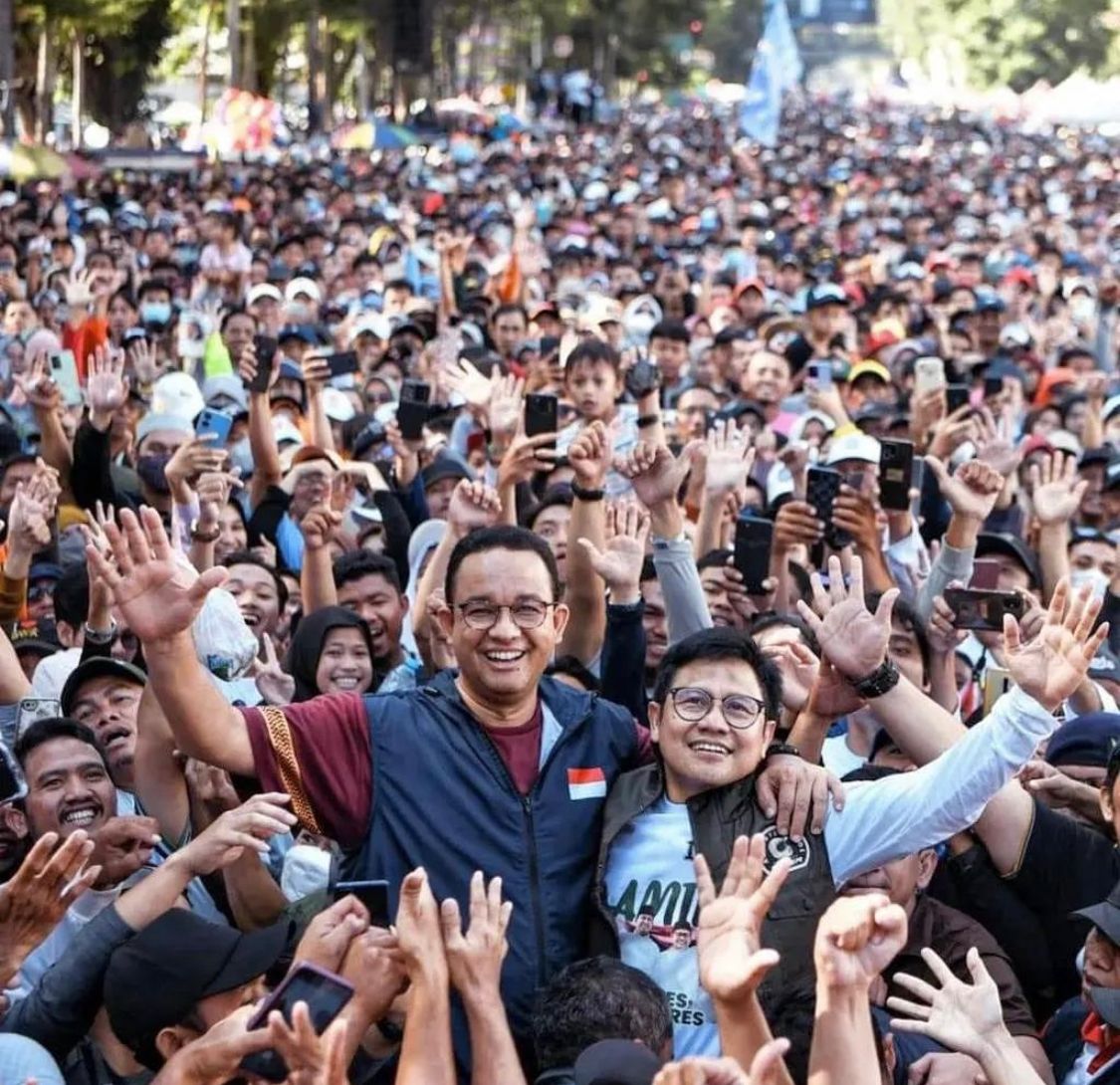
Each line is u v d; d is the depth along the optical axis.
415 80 106.50
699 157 80.69
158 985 6.50
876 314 29.19
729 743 6.98
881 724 8.00
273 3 85.69
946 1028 6.45
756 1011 5.77
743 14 182.62
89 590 10.95
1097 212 61.28
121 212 43.53
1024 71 164.50
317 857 8.52
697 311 30.80
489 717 7.15
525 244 32.88
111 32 70.75
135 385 20.78
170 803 8.30
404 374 22.73
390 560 12.09
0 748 7.08
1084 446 20.77
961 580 11.05
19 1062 6.56
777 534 11.91
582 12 136.38
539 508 12.67
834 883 6.97
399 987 6.39
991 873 8.20
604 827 7.06
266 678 10.29
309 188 53.94
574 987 6.34
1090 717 9.02
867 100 165.62
